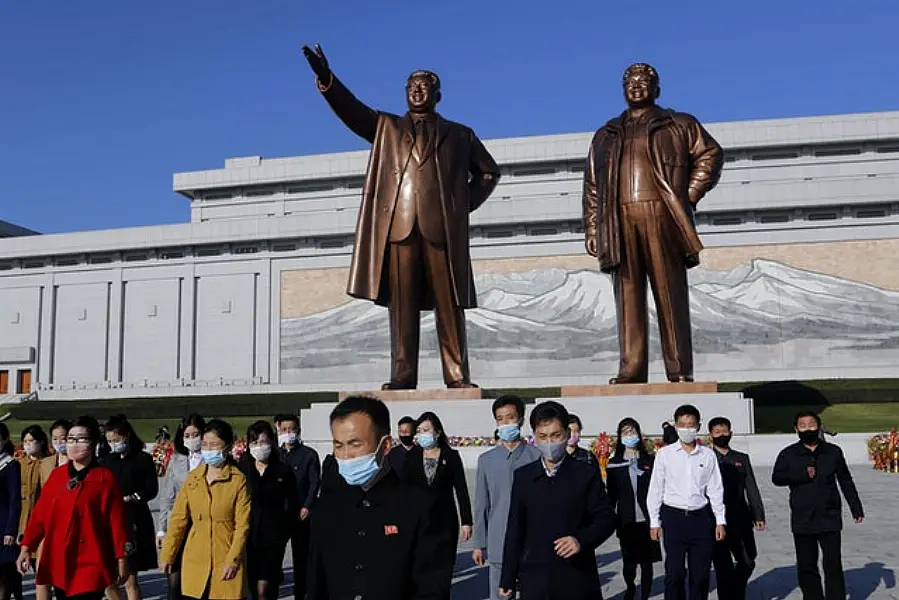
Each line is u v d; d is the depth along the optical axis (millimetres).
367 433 3875
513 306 48906
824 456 7414
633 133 21109
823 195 45938
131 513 7879
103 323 54812
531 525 5387
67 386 54781
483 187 21781
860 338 45438
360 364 50531
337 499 3910
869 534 12406
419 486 3916
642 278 21641
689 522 7023
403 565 3754
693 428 7035
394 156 21125
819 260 46562
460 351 21828
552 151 54969
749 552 7727
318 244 52250
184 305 53781
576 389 22344
